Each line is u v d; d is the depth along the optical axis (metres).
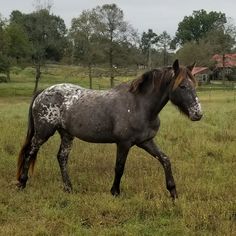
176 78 6.49
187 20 120.06
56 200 6.78
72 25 59.09
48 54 86.50
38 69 57.12
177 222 5.79
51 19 67.88
